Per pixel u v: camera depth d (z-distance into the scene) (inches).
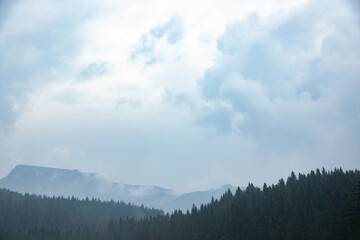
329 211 4694.9
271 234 4793.3
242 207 6102.4
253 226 5118.1
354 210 3422.7
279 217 5354.3
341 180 5979.3
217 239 5654.5
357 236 3361.2
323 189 5866.1
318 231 4404.5
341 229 4220.0
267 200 6166.3
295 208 5270.7
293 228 4758.9
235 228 5575.8
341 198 5036.9
